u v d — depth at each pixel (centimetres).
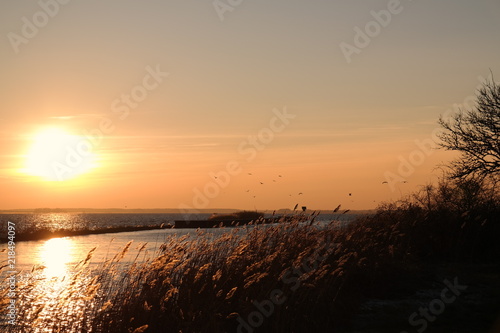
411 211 2220
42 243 4262
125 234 5744
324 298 1288
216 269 1246
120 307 1080
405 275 1750
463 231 2138
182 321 1055
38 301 1340
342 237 1653
